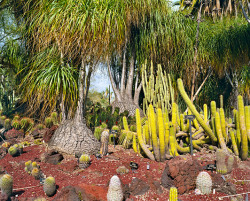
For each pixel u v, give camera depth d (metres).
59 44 3.69
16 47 5.67
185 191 2.37
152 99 5.92
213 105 3.80
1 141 4.69
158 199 2.24
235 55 6.94
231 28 7.05
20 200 2.16
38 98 3.55
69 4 3.68
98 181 2.58
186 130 3.84
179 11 6.82
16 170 3.00
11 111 6.41
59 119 5.03
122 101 6.51
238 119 3.33
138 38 6.39
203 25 6.87
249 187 2.43
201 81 7.85
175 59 6.57
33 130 4.87
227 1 8.01
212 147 3.50
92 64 3.88
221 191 2.37
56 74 3.57
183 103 7.45
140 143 3.30
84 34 3.54
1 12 6.03
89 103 7.00
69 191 2.15
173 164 2.46
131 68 6.63
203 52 6.77
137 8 5.14
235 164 2.94
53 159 3.25
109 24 3.70
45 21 3.80
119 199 2.07
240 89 7.25
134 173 2.77
